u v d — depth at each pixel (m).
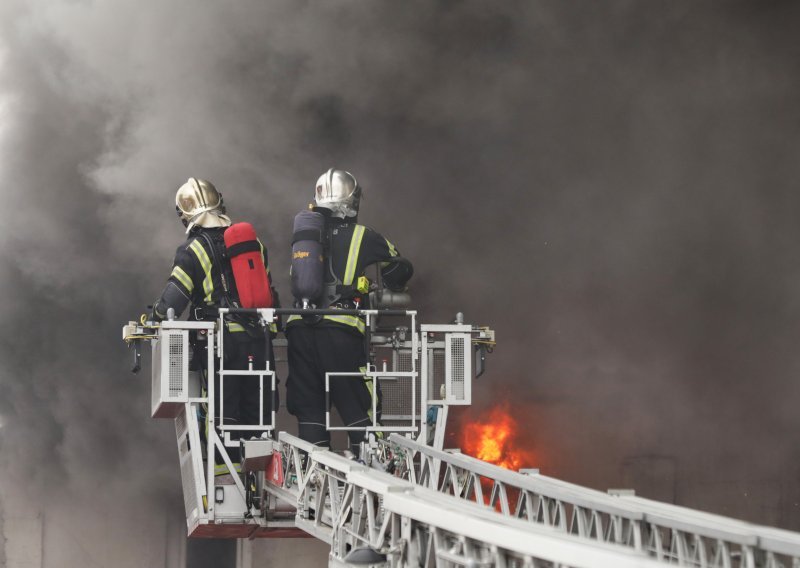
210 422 18.84
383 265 20.73
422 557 11.55
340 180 20.47
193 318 20.09
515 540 9.45
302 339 19.81
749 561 11.21
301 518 16.34
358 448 19.80
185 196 20.70
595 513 13.30
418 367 20.25
